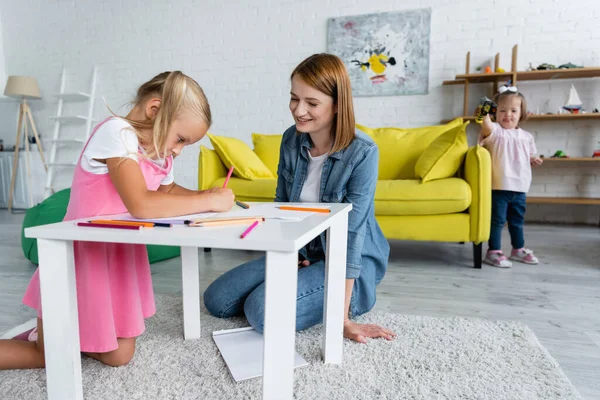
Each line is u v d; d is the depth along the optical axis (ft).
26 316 4.39
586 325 4.25
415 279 6.00
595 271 6.46
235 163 7.79
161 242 1.77
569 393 2.84
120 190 2.39
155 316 4.26
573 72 10.52
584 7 10.91
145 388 2.86
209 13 13.35
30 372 3.06
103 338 2.84
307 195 4.05
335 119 3.68
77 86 14.75
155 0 13.71
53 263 2.05
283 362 1.87
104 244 2.81
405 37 11.96
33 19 14.85
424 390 2.85
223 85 13.52
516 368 3.19
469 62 11.50
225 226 2.02
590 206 11.55
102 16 14.21
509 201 7.07
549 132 11.51
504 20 11.38
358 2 12.25
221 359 3.28
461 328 3.98
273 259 1.78
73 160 14.96
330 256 3.04
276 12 12.86
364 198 3.69
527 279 6.01
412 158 8.02
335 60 3.37
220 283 4.32
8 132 15.53
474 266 6.71
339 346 3.20
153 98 2.74
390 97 12.32
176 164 14.08
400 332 3.88
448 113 11.98
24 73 15.23
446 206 6.43
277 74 13.07
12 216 12.67
